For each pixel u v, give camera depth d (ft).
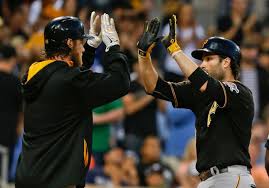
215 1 159.02
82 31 69.21
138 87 125.08
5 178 109.29
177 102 72.95
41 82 67.51
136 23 139.23
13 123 111.96
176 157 125.59
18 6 140.26
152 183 116.16
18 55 123.24
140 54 72.49
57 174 66.90
